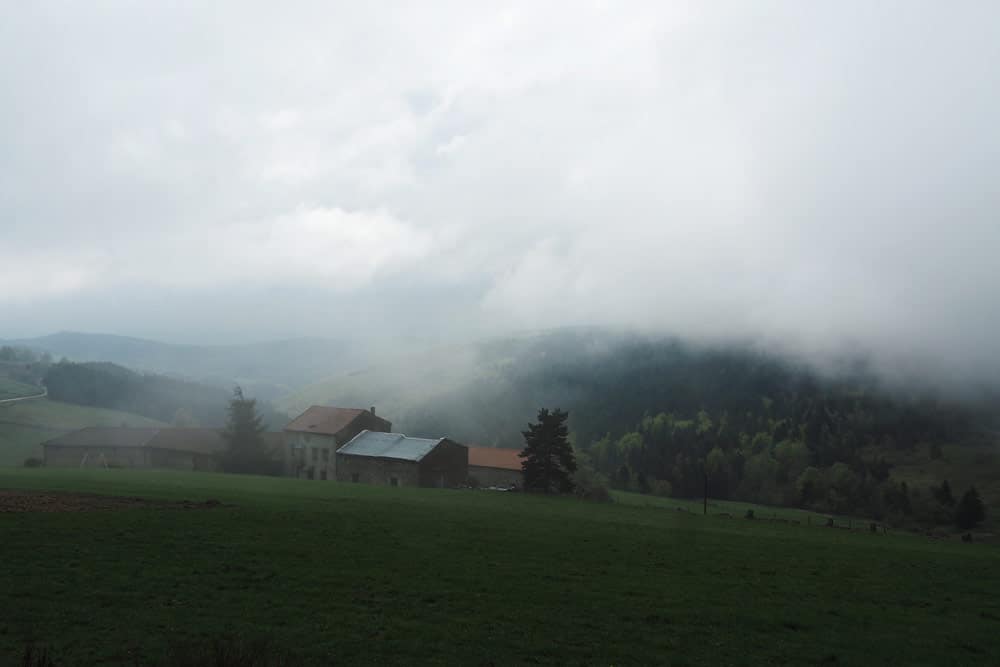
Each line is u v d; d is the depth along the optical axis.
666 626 23.55
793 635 23.31
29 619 21.11
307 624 21.77
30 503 40.84
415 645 20.41
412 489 75.50
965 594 31.19
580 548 37.19
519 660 19.80
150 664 18.08
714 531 51.59
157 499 46.06
